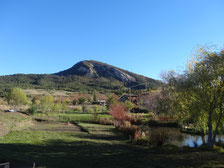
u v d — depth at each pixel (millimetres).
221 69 14172
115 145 18578
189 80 16156
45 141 18953
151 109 45000
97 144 18672
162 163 11281
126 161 11961
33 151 14336
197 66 15797
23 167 9516
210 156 12656
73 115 48031
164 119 38688
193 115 17234
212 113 16328
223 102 14734
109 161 11992
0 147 14820
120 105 40469
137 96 74062
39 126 31281
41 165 10070
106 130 29203
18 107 58125
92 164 11258
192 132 27969
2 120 29922
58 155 13445
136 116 43688
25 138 19984
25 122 33469
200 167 10055
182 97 17609
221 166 10062
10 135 21219
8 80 175000
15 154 12500
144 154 14422
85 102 88125
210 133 16000
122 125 30844
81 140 20438
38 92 126312
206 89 15242
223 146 17328
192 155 13250
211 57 14844
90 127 31375
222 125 17172
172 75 18969
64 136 22688
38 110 55625
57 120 39688
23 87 141000
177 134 26938
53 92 131125
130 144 19453
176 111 19172
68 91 147125
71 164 10938
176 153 14414
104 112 57062
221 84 14531
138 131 24156
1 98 83438
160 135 21266
